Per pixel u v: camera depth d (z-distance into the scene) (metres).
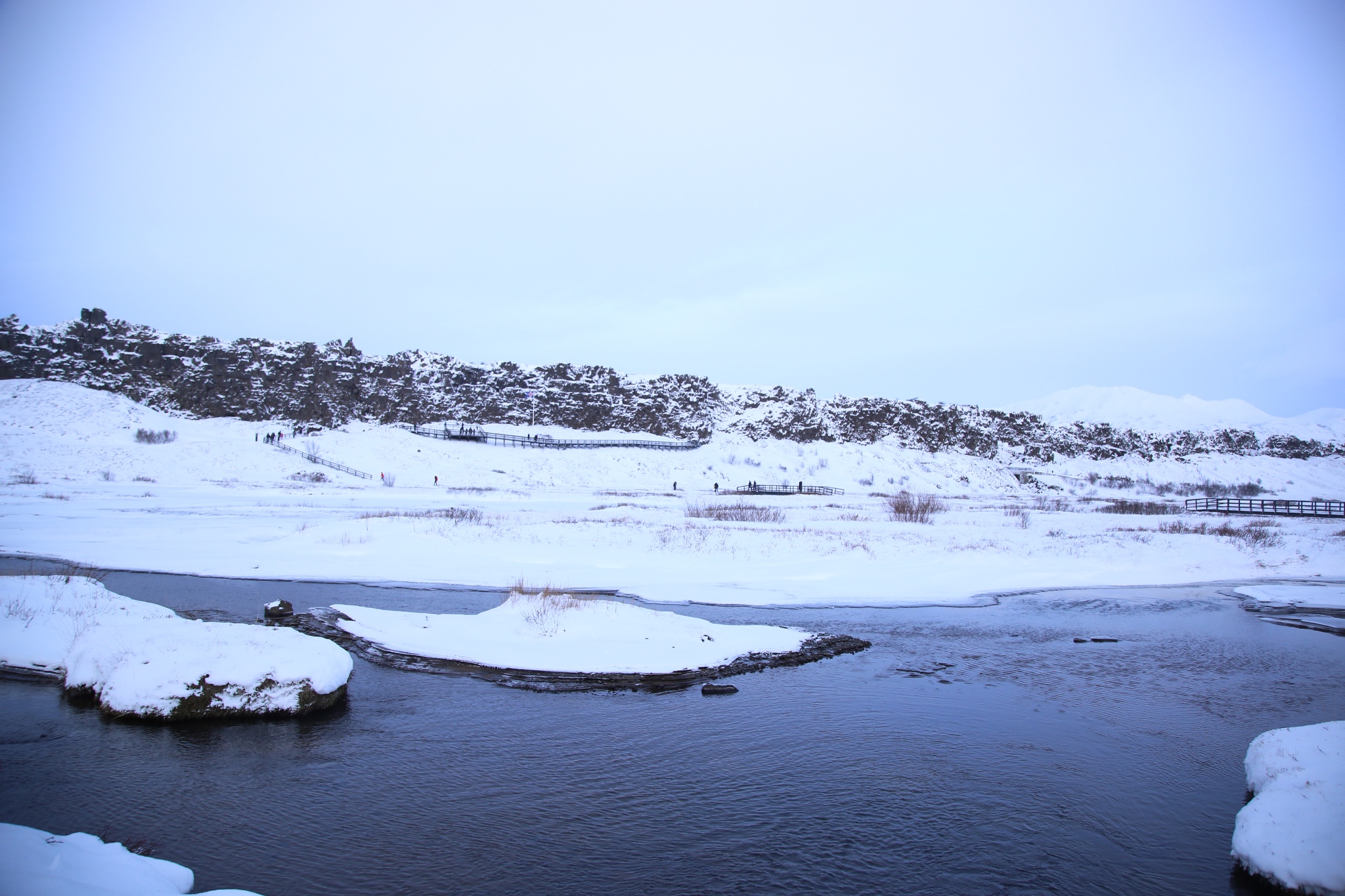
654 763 9.67
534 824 8.01
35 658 12.60
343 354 109.00
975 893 6.91
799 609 20.09
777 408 118.88
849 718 11.44
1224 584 25.42
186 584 21.30
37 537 28.89
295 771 9.18
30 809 7.95
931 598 21.98
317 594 20.39
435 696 12.07
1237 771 9.66
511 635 15.23
